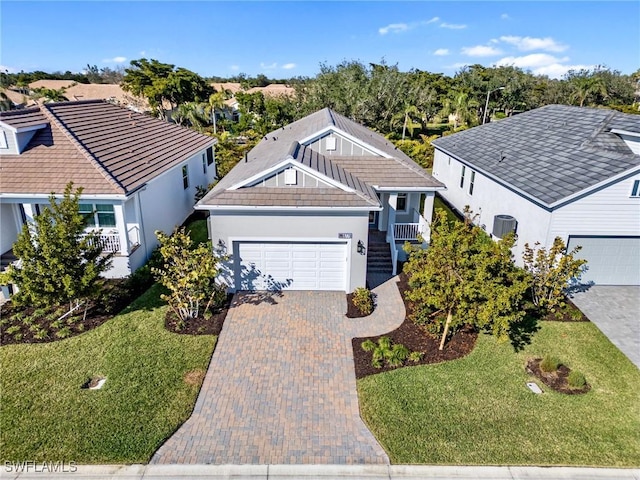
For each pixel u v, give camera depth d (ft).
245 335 45.21
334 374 39.60
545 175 59.11
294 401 36.24
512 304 40.63
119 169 58.34
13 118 56.95
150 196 62.95
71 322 46.03
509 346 43.65
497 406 35.58
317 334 45.65
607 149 59.00
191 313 47.60
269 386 37.96
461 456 30.91
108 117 74.38
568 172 56.75
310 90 183.01
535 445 31.86
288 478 29.35
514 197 62.28
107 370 39.14
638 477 29.63
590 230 53.42
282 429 33.30
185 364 40.29
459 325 45.73
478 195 76.18
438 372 39.60
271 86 304.30
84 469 29.53
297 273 53.98
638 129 57.21
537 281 49.16
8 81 308.40
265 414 34.78
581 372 40.06
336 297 53.21
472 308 39.73
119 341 43.32
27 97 233.55
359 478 29.43
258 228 51.08
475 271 38.99
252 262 53.26
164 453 30.94
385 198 65.62
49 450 30.76
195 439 32.22
